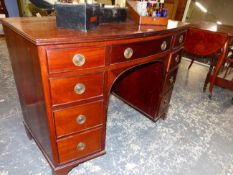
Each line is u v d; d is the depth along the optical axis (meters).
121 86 1.86
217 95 2.30
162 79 1.41
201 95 2.27
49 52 0.71
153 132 1.57
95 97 0.95
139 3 1.17
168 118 1.78
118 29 0.97
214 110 1.98
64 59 0.76
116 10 1.09
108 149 1.37
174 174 1.22
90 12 0.83
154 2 1.18
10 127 1.48
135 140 1.47
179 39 1.34
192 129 1.66
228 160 1.37
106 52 0.86
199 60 3.44
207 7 3.33
